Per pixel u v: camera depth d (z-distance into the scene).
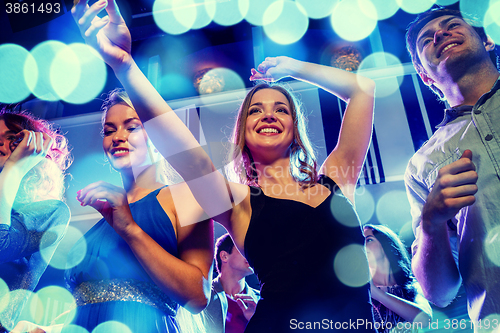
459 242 1.29
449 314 1.95
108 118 1.52
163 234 1.25
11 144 1.79
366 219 3.29
